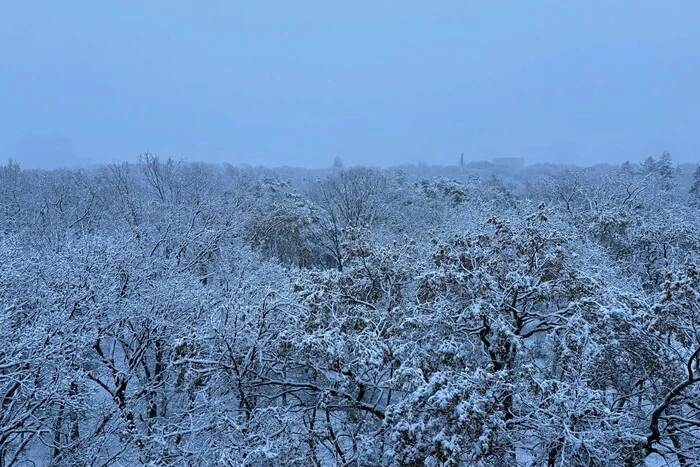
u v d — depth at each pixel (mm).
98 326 10461
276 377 12750
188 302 12438
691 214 23031
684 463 8867
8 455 9719
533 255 11422
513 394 8562
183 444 10320
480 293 10695
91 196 26016
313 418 10586
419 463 7812
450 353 10094
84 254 11789
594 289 10883
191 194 25438
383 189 33625
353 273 15570
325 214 31203
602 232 19844
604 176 30688
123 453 9430
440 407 7418
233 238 23312
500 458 8156
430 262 14336
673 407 9523
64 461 8844
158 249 18703
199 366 10586
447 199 35969
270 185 41219
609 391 10805
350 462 9805
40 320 8586
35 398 8391
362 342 10773
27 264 10484
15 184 25953
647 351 9086
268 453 8125
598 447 7766
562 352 9453
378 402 11781
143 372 13312
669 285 8883
